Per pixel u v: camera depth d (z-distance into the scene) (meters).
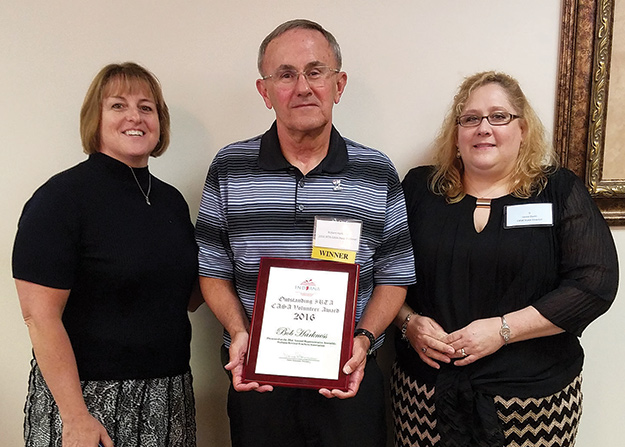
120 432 1.22
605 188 1.71
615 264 1.35
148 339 1.26
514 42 1.69
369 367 1.38
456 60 1.70
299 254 1.30
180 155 1.70
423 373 1.45
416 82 1.71
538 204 1.39
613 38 1.64
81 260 1.20
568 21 1.65
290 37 1.24
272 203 1.30
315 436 1.33
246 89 1.67
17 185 1.67
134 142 1.29
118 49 1.62
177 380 1.35
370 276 1.38
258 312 1.23
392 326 1.79
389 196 1.40
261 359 1.21
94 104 1.28
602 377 1.88
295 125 1.25
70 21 1.60
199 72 1.66
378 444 1.35
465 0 1.67
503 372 1.36
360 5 1.66
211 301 1.38
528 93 1.72
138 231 1.26
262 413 1.33
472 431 1.35
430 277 1.45
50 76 1.62
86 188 1.23
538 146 1.44
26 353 1.77
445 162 1.52
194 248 1.40
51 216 1.15
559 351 1.41
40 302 1.13
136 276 1.23
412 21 1.67
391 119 1.73
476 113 1.40
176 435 1.34
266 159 1.33
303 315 1.22
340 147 1.37
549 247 1.37
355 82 1.70
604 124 1.68
